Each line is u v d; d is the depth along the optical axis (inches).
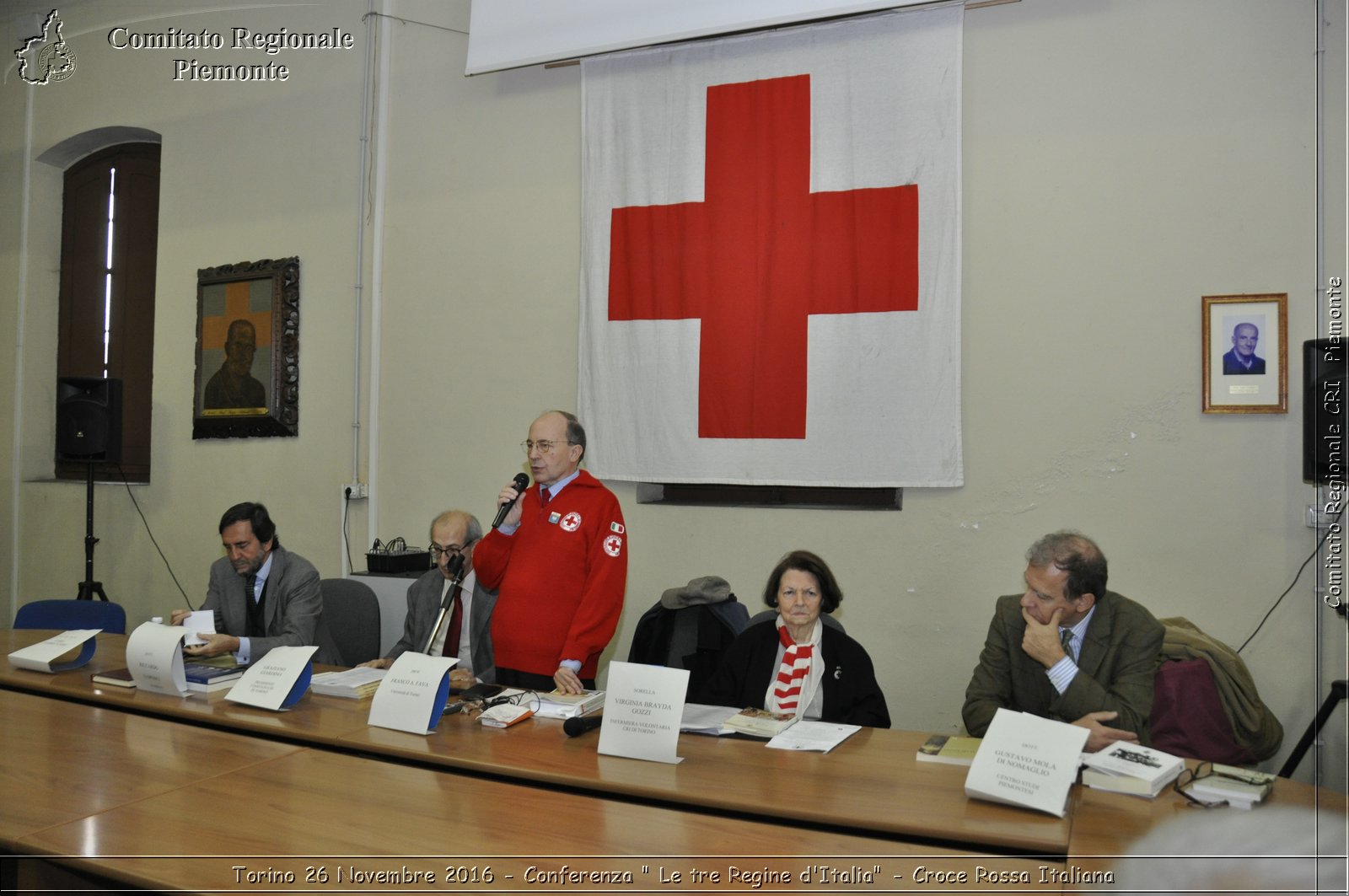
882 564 137.6
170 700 96.0
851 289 138.3
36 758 77.5
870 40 137.9
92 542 192.1
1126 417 125.6
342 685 97.0
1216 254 122.0
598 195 155.4
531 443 112.7
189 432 198.1
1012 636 98.9
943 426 133.1
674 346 148.7
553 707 91.2
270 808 65.9
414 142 176.2
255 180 192.2
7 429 220.8
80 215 221.9
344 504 178.2
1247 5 121.3
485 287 168.6
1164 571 123.1
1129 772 69.3
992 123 133.3
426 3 175.9
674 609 125.6
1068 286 128.8
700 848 59.3
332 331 182.1
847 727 87.5
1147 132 125.6
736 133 145.9
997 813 64.7
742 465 143.7
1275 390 118.7
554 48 155.6
